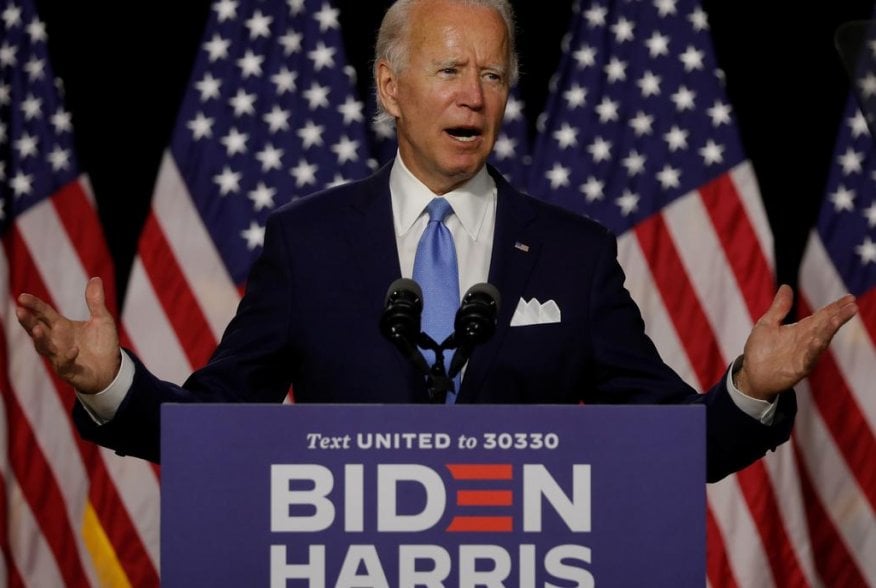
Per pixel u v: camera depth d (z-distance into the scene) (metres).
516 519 5.66
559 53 18.45
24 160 16.88
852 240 16.84
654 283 16.75
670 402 7.86
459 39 7.99
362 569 5.64
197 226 16.78
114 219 18.25
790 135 18.55
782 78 18.55
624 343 8.12
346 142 17.08
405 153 8.40
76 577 16.47
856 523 16.53
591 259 8.26
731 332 16.67
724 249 16.80
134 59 18.33
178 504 5.64
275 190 16.91
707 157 17.03
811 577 16.39
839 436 16.59
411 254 8.23
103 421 7.02
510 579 5.65
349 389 7.84
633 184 16.98
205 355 16.56
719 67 18.42
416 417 5.67
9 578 16.33
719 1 18.61
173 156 16.91
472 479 5.66
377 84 8.60
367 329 7.91
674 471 5.70
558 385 7.95
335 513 5.64
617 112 17.20
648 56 17.38
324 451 5.66
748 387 6.96
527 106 18.42
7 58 17.06
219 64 17.20
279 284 8.21
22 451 16.44
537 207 8.45
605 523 5.68
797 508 16.47
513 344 7.86
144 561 16.45
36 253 16.72
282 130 17.08
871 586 16.48
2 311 16.44
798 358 6.77
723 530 16.47
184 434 5.66
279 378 8.20
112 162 18.27
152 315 16.58
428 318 7.90
